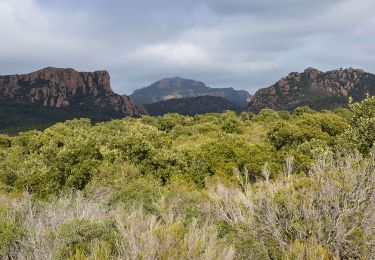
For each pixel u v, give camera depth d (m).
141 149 29.55
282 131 45.41
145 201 17.09
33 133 81.25
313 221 8.17
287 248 7.96
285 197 8.96
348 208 8.30
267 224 8.72
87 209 12.70
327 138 44.06
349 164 9.73
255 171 26.84
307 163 21.47
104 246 8.04
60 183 26.34
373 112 20.52
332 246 7.89
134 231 7.91
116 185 22.36
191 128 85.56
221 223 10.30
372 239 7.80
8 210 13.54
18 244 9.98
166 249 7.16
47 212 12.58
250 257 7.92
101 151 28.67
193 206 13.93
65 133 80.38
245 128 78.06
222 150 29.48
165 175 28.80
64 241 8.85
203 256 7.07
